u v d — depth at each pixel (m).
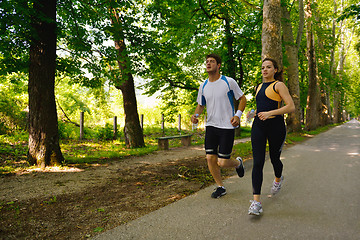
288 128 14.15
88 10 7.26
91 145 10.37
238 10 13.36
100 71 8.59
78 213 3.06
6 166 5.73
